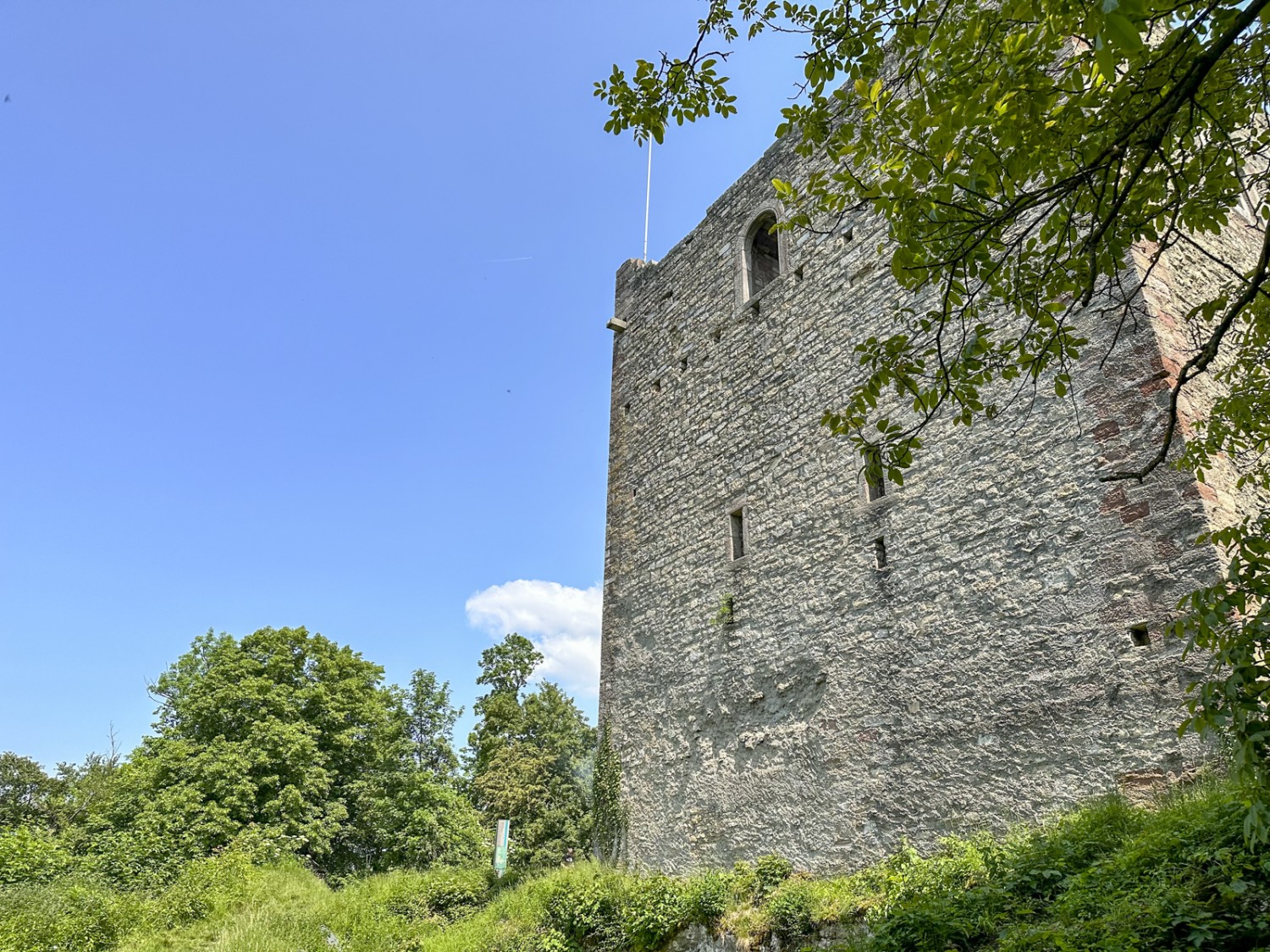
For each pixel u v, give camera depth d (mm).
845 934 7961
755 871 10453
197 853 22953
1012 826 8016
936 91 4305
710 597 12992
